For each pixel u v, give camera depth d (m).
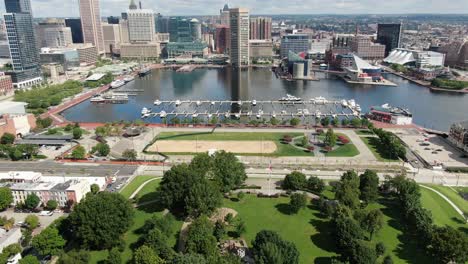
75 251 198.62
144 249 185.12
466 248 187.38
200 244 195.75
